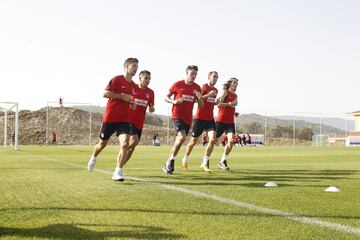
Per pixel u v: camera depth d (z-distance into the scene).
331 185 7.03
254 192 6.04
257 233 3.50
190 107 9.46
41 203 5.00
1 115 65.38
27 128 60.09
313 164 12.96
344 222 3.95
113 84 7.55
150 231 3.57
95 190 6.21
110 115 7.56
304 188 6.56
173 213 4.36
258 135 50.91
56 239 3.30
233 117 10.77
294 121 53.28
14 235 3.42
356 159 16.25
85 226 3.75
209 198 5.42
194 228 3.69
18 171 9.52
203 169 10.44
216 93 10.09
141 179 7.90
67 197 5.48
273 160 15.44
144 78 8.49
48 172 9.28
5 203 5.00
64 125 62.31
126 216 4.20
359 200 5.30
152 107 8.76
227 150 10.58
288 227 3.73
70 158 15.52
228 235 3.44
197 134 10.02
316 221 3.97
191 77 9.46
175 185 6.90
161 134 59.62
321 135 55.00
